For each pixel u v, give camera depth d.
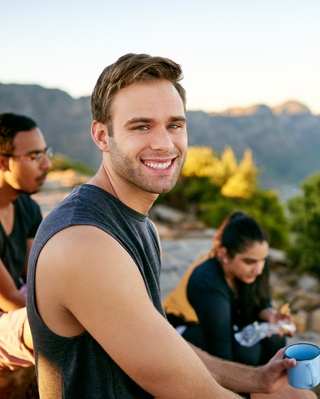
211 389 0.98
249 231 2.12
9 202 2.24
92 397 1.02
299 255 6.21
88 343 1.00
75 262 0.88
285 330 2.33
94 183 1.16
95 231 0.94
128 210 1.12
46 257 0.93
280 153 158.12
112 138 1.09
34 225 2.48
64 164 20.25
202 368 0.98
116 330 0.89
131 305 0.90
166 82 1.07
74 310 0.91
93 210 1.01
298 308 4.68
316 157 162.50
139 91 1.04
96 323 0.89
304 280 5.84
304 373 1.44
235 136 153.75
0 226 2.12
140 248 1.11
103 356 1.02
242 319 2.40
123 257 0.95
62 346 0.99
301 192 6.42
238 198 10.02
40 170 2.24
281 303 4.79
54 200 9.52
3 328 1.57
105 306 0.88
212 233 7.89
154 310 0.95
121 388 1.07
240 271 2.16
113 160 1.10
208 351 2.07
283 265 6.50
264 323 2.40
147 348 0.88
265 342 2.38
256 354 2.26
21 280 2.57
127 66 1.03
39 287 0.96
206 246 6.73
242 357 2.23
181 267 5.41
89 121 102.50
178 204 10.48
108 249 0.92
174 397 0.92
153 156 1.06
